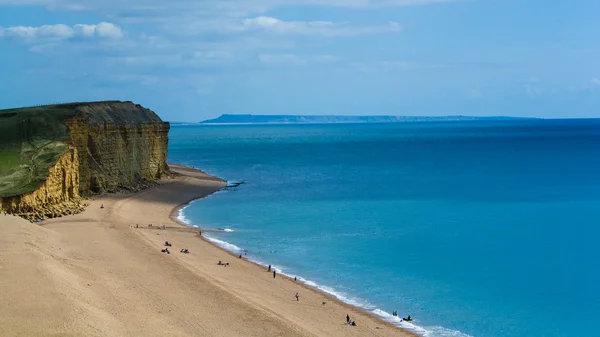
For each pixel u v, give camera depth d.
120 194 109.00
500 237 79.44
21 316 41.75
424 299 56.22
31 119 98.06
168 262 62.81
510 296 56.66
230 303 51.44
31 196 80.00
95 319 43.00
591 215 94.12
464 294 57.41
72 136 99.44
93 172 106.31
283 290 58.09
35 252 55.56
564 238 78.44
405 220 91.56
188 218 94.50
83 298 47.06
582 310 53.09
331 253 72.31
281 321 47.81
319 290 58.72
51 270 51.47
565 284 59.97
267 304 53.12
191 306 50.12
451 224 88.19
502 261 68.12
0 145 91.50
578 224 87.25
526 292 57.72
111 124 112.31
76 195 93.88
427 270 65.00
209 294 53.50
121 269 58.47
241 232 84.00
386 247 74.94
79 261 58.81
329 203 109.12
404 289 59.00
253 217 95.56
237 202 111.00
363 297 56.78
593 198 111.44
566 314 52.22
